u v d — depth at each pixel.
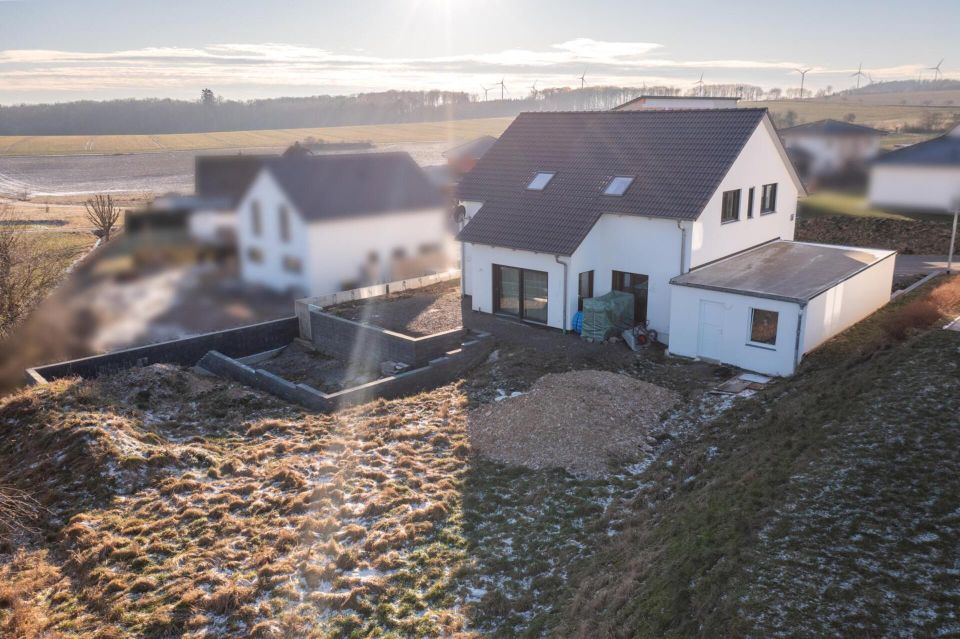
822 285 20.19
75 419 16.41
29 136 128.25
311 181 33.44
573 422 16.70
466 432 17.33
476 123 151.00
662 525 11.89
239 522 13.27
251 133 128.25
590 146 27.03
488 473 15.24
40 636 10.29
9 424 17.17
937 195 36.00
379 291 29.20
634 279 24.16
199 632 10.35
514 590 11.09
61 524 13.34
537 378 20.39
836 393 15.89
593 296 25.06
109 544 12.41
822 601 8.66
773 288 20.06
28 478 14.87
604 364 21.31
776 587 9.04
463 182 28.62
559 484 14.48
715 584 9.29
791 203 28.31
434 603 10.84
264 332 25.02
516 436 16.53
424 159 80.88
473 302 26.69
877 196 38.34
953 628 7.98
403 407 19.17
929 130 67.19
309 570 11.69
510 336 23.94
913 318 19.06
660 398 18.39
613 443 16.03
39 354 25.25
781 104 110.12
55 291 30.14
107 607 10.88
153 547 12.42
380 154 37.22
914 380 15.28
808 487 11.55
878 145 42.38
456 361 21.94
